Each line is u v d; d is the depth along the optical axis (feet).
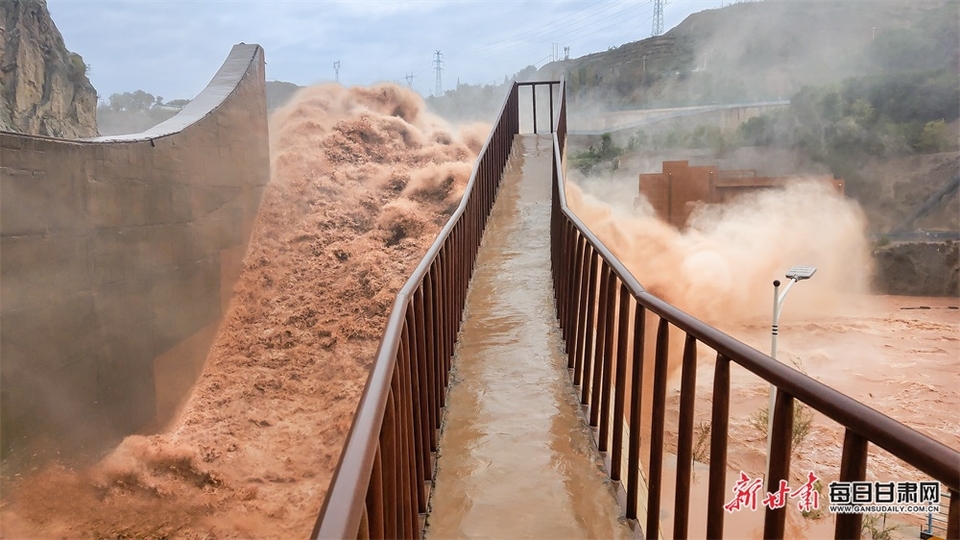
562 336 21.03
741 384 59.00
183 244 40.91
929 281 125.39
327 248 56.08
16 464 25.79
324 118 78.02
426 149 78.43
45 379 27.61
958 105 154.20
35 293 27.32
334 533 4.09
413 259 55.42
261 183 56.59
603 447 13.15
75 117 73.10
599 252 14.05
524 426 14.60
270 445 36.27
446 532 10.72
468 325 22.31
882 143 150.61
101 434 31.07
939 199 142.72
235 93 50.67
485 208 36.91
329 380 42.68
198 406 39.47
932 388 70.79
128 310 34.22
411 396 9.90
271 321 47.85
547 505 11.42
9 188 26.09
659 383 9.05
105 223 32.42
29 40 66.95
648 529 9.30
